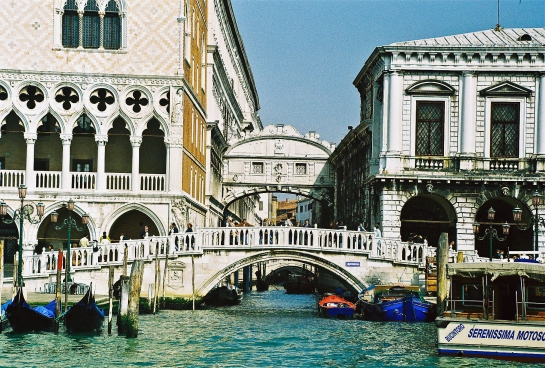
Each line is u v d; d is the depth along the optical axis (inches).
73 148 1845.5
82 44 1750.7
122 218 1818.4
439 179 1749.5
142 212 1754.4
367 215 1936.5
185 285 1582.2
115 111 1743.4
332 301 1579.7
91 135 1845.5
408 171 1764.3
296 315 1603.1
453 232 1849.2
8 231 1833.2
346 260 1585.9
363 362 1059.9
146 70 1748.3
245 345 1180.5
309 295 2650.1
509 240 1844.2
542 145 1763.0
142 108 1750.7
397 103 1770.4
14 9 1732.3
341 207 2448.3
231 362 1055.0
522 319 1082.1
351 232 1589.6
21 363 1002.1
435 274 1545.3
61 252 1205.7
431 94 1775.3
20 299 1151.0
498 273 1098.7
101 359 1041.5
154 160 1852.9
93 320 1192.2
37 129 1819.6
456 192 1768.0
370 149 1946.4
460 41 1830.7
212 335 1266.0
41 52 1734.7
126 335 1181.1
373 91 1903.3
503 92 1768.0
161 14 1753.2
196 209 1985.7
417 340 1238.3
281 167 2532.0
